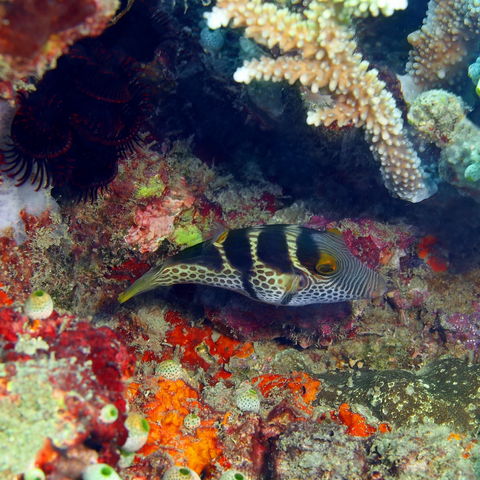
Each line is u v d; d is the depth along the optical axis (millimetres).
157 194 173
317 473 136
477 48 156
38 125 137
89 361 112
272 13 143
